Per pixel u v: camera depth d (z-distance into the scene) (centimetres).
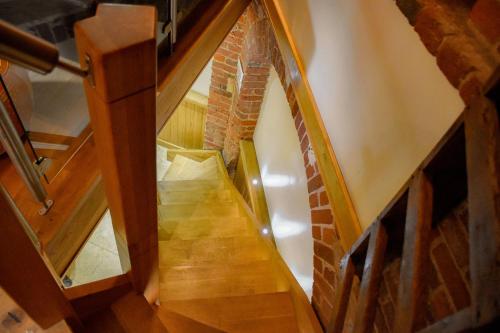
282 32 204
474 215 62
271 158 312
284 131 275
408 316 79
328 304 159
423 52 97
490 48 76
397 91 110
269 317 173
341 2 142
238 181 411
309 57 176
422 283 80
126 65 56
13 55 45
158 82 176
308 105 173
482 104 65
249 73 294
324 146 159
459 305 85
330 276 155
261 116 341
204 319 168
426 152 98
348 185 144
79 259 309
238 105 338
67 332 104
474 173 64
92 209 157
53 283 89
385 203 118
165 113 224
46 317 99
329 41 155
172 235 275
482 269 58
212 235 283
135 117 66
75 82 169
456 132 72
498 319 52
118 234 109
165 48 184
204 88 423
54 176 136
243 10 255
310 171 178
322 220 163
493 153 61
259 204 338
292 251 255
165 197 329
